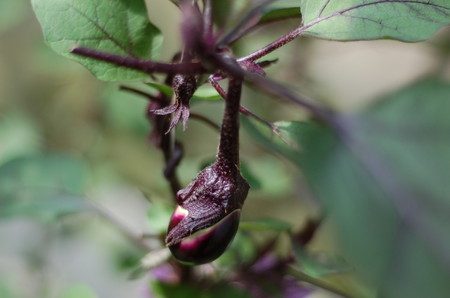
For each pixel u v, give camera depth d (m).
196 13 0.26
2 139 0.78
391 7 0.27
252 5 0.34
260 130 0.32
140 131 0.68
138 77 0.31
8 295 0.64
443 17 0.27
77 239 0.74
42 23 0.31
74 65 0.78
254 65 0.28
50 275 0.73
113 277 0.73
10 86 0.89
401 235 0.21
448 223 0.21
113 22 0.31
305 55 0.67
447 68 0.68
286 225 0.38
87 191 0.70
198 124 0.72
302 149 0.23
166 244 0.28
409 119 0.23
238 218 0.28
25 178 0.45
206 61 0.25
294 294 0.41
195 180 0.28
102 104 0.75
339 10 0.28
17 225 0.74
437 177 0.22
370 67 0.87
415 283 0.20
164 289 0.41
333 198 0.22
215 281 0.41
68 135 0.83
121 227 0.45
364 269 0.21
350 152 0.23
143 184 0.76
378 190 0.22
